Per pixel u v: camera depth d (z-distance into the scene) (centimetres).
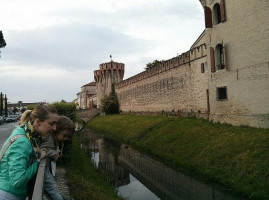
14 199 358
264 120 2172
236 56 2473
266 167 1573
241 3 2383
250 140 1956
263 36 2162
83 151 2828
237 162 1772
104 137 4409
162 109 4612
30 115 409
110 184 1841
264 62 2162
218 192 1620
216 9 2786
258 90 2228
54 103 2039
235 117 2505
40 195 299
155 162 2506
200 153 2156
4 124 5678
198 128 2709
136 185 1994
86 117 7838
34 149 392
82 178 1559
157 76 4788
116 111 7488
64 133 510
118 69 8631
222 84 2673
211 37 2806
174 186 1853
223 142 2128
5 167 365
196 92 3497
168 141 2750
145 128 3622
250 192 1464
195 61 3500
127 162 2661
